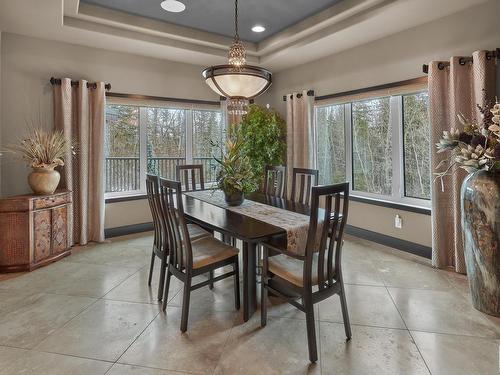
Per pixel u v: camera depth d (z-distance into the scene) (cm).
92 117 396
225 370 174
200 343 199
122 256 356
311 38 379
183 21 373
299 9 343
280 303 252
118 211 430
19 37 353
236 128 473
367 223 399
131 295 263
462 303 246
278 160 478
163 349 192
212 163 509
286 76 497
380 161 386
